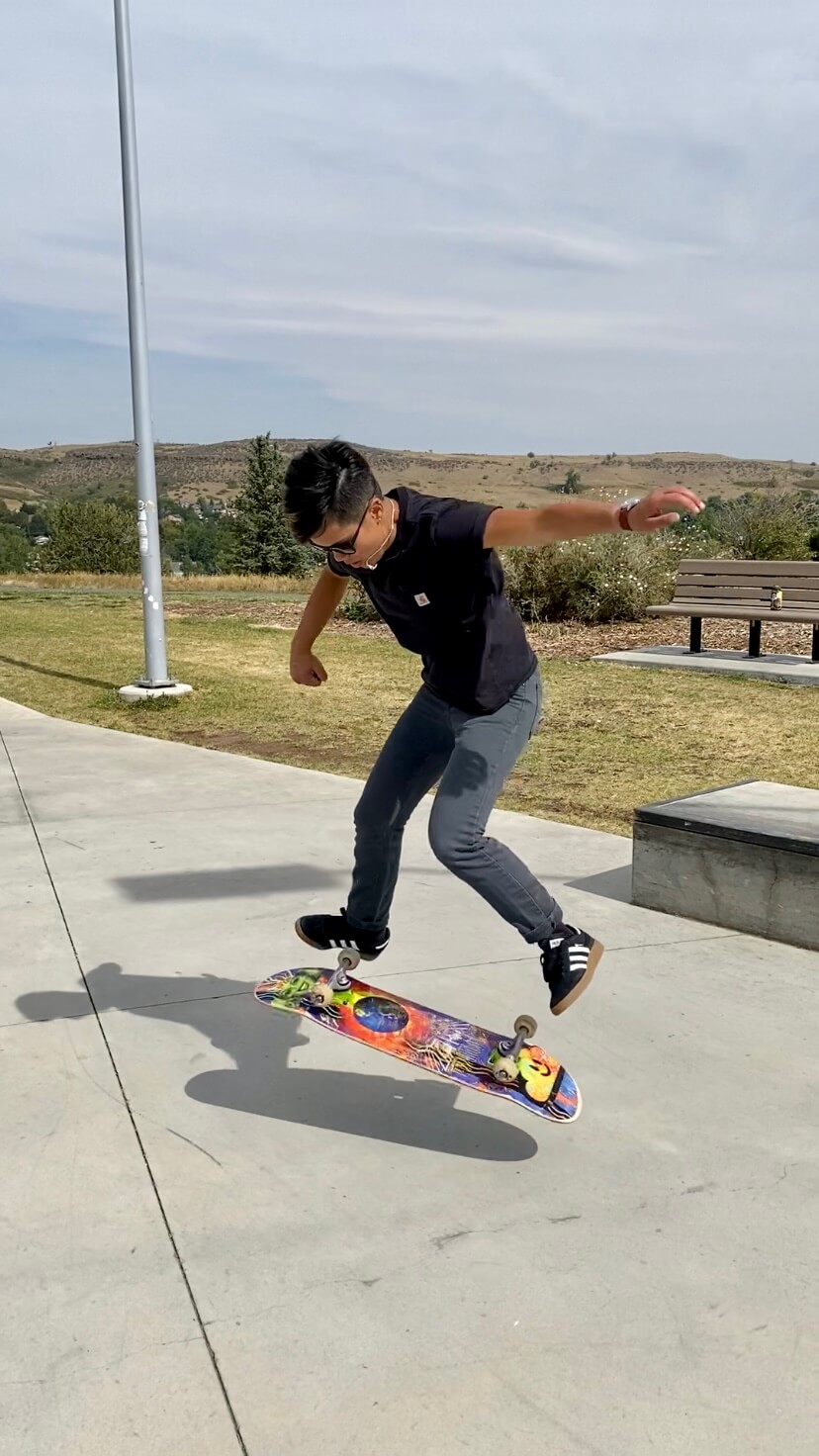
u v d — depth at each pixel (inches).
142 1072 121.6
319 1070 122.6
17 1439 71.2
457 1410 73.6
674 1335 80.5
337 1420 72.7
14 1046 127.8
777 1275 87.3
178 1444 70.9
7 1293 85.4
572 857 200.2
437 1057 104.0
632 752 284.4
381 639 523.5
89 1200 97.8
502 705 104.1
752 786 191.5
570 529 89.7
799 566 393.7
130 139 335.6
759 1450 70.1
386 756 111.1
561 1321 82.0
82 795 251.1
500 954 153.9
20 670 459.5
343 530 94.6
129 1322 82.1
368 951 118.4
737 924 163.5
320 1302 84.4
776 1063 122.5
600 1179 101.0
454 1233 93.0
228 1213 95.9
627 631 516.7
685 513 84.7
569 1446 70.5
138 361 354.9
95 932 163.9
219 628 595.2
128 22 324.5
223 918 169.3
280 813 232.8
